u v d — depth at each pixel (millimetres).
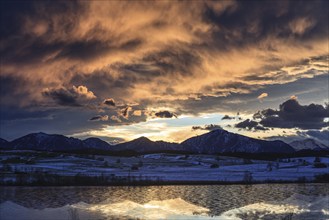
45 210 71125
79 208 73312
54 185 125562
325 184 140125
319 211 73875
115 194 102688
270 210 75000
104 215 66312
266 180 152250
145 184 135250
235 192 110812
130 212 70812
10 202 80625
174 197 96812
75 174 160250
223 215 70062
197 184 138000
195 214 70438
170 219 64625
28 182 128125
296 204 82062
